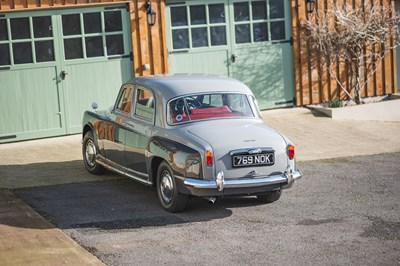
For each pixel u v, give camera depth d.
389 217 9.28
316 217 9.38
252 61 16.58
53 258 7.95
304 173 11.84
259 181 9.41
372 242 8.32
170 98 10.16
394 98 17.73
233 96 10.47
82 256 8.00
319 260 7.76
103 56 15.37
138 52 15.57
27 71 14.83
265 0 16.56
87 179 11.80
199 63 16.17
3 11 14.52
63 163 12.96
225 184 9.27
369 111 16.53
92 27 15.23
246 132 9.72
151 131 10.16
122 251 8.18
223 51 16.31
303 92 16.98
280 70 16.81
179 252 8.12
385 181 11.17
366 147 13.76
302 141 14.30
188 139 9.50
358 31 16.81
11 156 13.64
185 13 15.97
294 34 16.77
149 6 15.42
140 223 9.29
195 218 9.49
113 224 9.26
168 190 9.74
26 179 11.87
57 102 15.09
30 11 14.75
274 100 16.84
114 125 11.12
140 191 11.00
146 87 10.63
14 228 9.10
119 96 11.39
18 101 14.80
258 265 7.65
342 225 8.99
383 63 17.66
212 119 10.15
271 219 9.36
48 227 9.14
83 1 15.06
